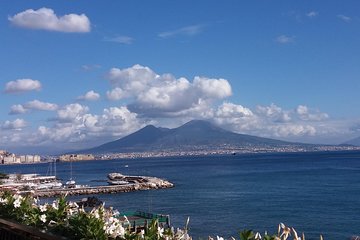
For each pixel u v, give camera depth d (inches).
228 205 2647.6
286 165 7672.2
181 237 227.5
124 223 259.4
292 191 3388.3
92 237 229.0
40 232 246.8
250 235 196.2
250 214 2265.0
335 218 2078.0
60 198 288.4
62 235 242.8
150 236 221.5
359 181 4045.3
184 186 4109.3
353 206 2464.3
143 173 6683.1
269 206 2564.0
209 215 2252.7
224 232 1763.0
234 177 5078.7
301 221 2023.9
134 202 2994.6
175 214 2316.7
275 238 193.3
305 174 5191.9
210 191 3560.5
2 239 296.8
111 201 3117.6
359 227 1828.2
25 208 296.7
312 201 2746.1
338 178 4466.0
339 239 1598.2
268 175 5246.1
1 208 301.6
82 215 245.1
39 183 4301.2
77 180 5669.3
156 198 3189.0
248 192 3400.6
